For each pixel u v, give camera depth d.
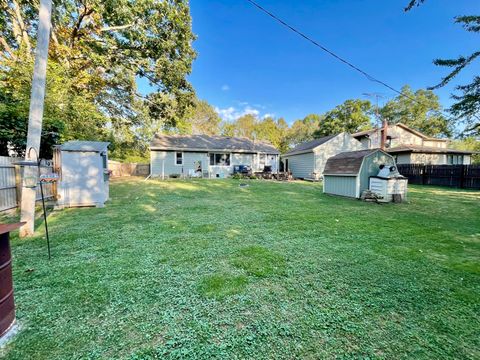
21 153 6.69
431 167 14.30
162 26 12.06
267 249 3.23
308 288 2.23
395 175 7.53
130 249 3.15
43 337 1.55
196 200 7.28
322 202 7.29
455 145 26.62
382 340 1.58
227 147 18.31
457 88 6.50
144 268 2.59
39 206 6.12
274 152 19.36
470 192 10.53
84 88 12.19
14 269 2.52
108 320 1.73
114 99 14.75
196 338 1.57
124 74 13.33
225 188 10.66
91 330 1.63
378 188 7.65
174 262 2.76
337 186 8.80
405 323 1.76
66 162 5.86
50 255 2.90
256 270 2.59
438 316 1.85
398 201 7.47
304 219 4.99
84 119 9.63
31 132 3.64
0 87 6.73
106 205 6.29
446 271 2.63
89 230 4.00
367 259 2.94
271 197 8.20
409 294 2.15
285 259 2.90
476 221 5.00
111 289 2.15
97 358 1.40
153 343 1.52
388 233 4.06
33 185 3.67
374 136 20.58
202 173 17.59
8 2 9.67
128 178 15.96
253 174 17.19
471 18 5.54
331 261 2.86
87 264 2.67
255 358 1.42
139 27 11.22
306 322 1.75
